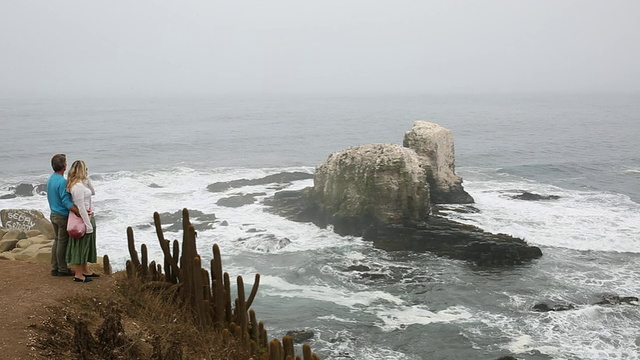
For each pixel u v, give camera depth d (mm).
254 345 8695
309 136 84812
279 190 39250
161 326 8508
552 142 75938
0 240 18656
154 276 10055
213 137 82062
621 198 38438
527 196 37844
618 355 17703
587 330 19312
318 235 29641
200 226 30938
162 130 92750
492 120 118250
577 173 50500
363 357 17438
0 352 6910
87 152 64938
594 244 28203
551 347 18156
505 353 17766
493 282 23531
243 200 35906
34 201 38062
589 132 90750
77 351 7145
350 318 20141
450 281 23609
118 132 88562
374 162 29578
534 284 23312
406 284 23328
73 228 9422
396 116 131625
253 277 24078
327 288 22938
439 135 35188
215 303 9008
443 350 17969
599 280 23812
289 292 22484
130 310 8922
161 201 37125
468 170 51844
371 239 28625
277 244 27797
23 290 9125
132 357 7262
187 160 59188
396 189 28938
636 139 79750
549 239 28781
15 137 80438
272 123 109312
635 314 20438
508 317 20312
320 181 32250
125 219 32531
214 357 7945
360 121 115375
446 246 26906
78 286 9461
